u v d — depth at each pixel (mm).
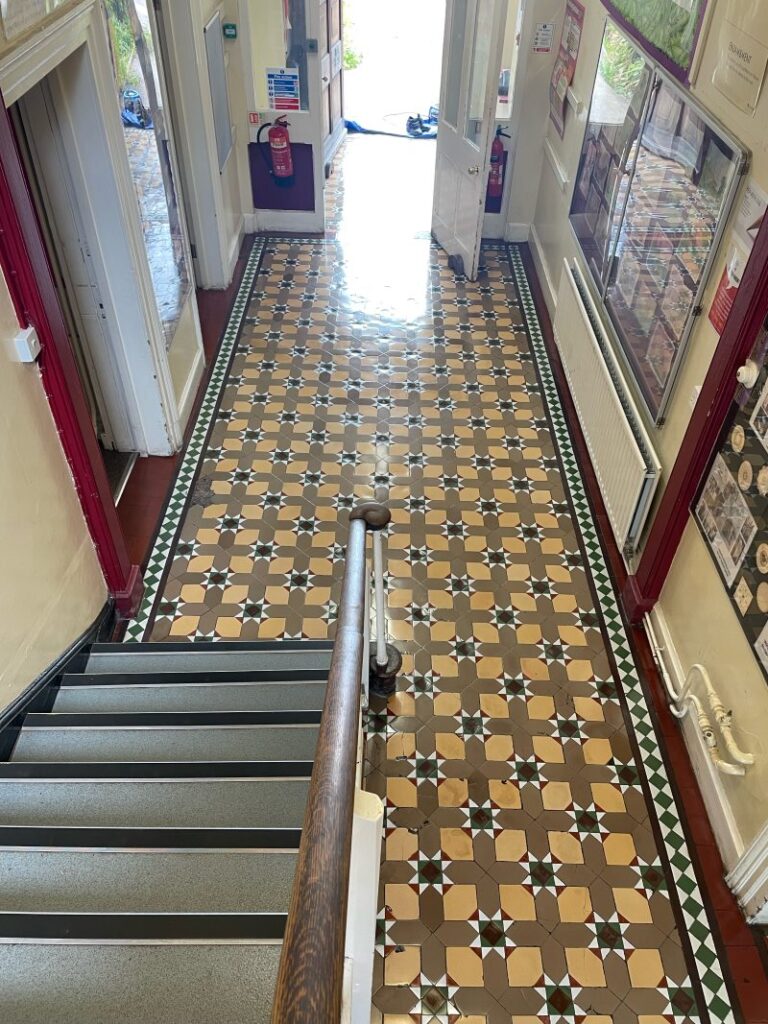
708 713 2875
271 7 5680
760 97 2516
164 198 4227
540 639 3557
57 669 2822
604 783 3010
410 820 2863
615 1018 2383
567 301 4988
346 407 4938
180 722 2570
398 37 13375
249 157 6445
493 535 4086
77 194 3426
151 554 3895
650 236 3527
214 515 4133
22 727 2562
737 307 2521
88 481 2994
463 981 2449
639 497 3461
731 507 2705
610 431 3873
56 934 1624
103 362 4062
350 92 10445
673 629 3285
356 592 1848
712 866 2754
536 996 2424
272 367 5266
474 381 5227
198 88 5008
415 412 4930
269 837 1948
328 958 802
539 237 6484
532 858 2768
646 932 2582
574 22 5250
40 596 2705
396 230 6988
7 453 2408
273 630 3568
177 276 4543
